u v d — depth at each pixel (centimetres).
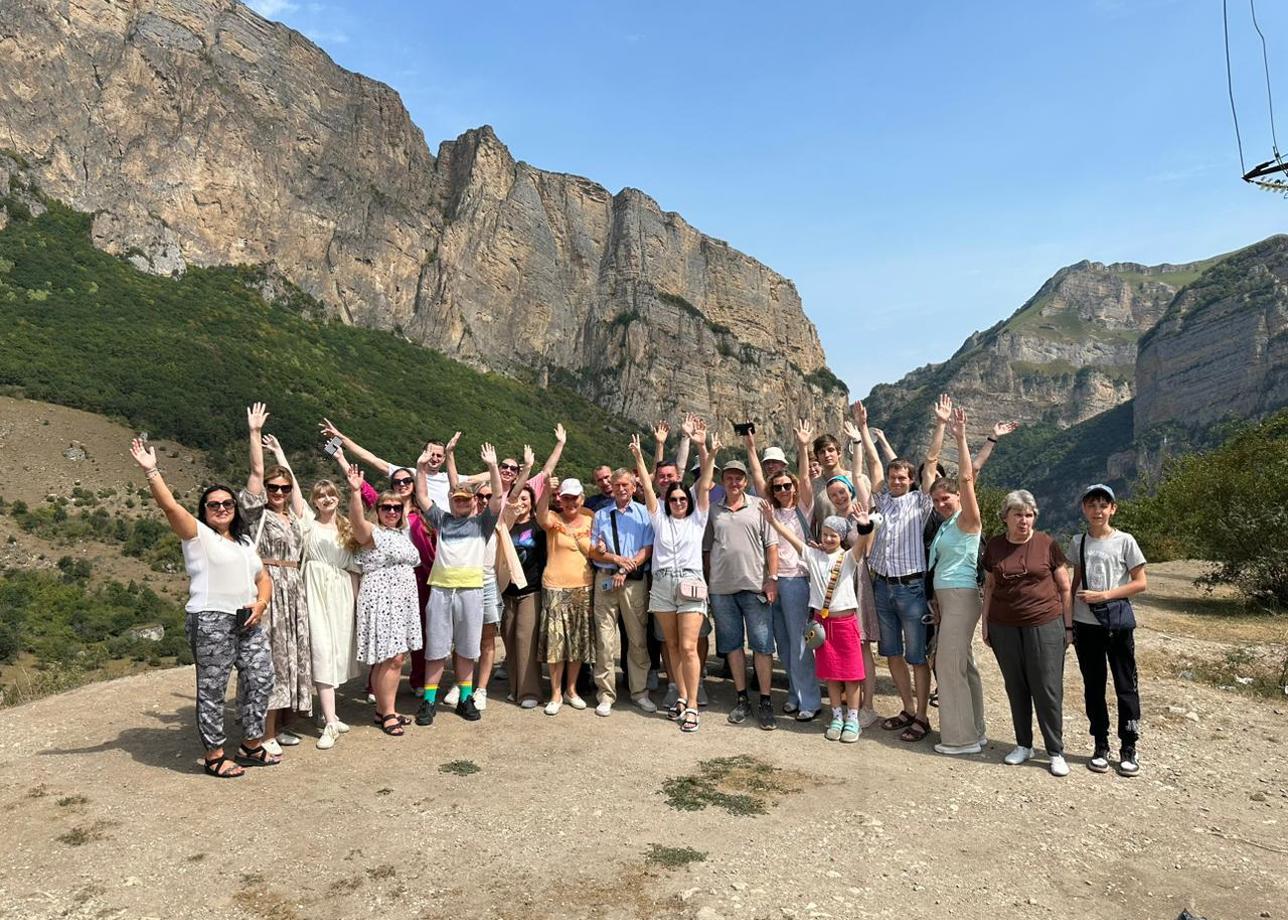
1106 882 454
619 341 16962
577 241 17912
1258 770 655
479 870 434
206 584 556
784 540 750
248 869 430
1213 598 1828
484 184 16162
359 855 448
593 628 752
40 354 7556
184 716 716
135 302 9388
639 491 800
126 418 7169
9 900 393
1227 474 1789
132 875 420
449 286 14762
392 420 9881
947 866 460
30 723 688
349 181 13850
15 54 10575
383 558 659
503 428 11969
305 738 655
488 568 739
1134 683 636
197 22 12750
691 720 698
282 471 635
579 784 561
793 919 393
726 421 17325
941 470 773
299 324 11519
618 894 411
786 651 774
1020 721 648
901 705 805
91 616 4631
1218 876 466
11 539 5303
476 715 712
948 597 666
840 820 515
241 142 12412
